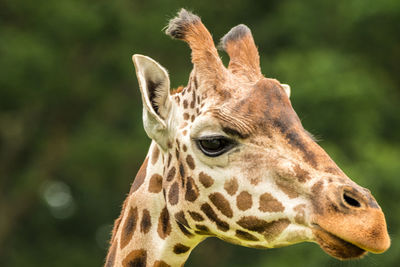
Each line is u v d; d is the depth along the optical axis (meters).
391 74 36.66
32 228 40.34
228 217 8.66
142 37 34.56
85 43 35.53
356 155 29.31
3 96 32.94
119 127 38.16
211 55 9.12
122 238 9.69
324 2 35.00
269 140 8.49
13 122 37.16
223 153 8.65
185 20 9.29
